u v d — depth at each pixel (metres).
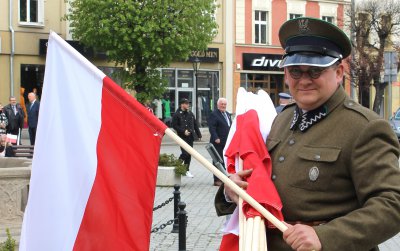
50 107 3.50
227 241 3.27
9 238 5.59
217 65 35.44
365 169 2.70
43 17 30.12
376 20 34.50
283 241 2.99
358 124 2.81
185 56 27.03
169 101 33.97
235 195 3.14
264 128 3.38
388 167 2.65
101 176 3.34
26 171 8.05
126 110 3.35
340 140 2.83
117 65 29.02
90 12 25.69
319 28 2.96
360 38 34.22
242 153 3.20
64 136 3.44
